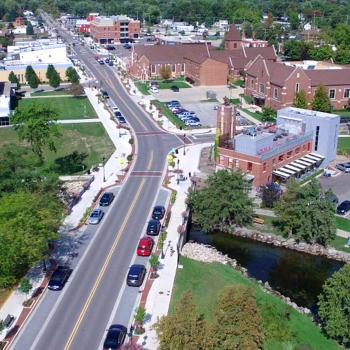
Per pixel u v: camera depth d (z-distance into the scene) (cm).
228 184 7744
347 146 11169
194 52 18088
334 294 5312
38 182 7306
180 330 4256
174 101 14525
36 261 5934
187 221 7750
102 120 12988
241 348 4488
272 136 9056
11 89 15200
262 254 7275
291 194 7525
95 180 9175
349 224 7806
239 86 16812
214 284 6197
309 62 16862
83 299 5703
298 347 5053
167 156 10388
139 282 5925
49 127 9875
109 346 4841
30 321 5331
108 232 7250
